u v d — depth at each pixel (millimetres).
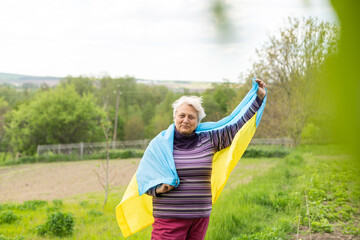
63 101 39875
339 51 587
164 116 40250
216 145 3635
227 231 5879
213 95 20547
